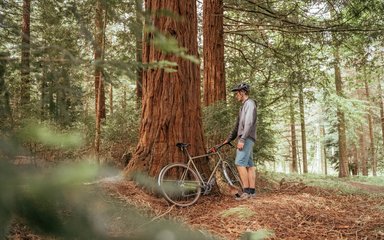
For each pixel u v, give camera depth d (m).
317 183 8.21
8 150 0.60
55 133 0.67
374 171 24.27
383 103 22.91
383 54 10.62
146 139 5.04
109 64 0.96
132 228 0.73
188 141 5.15
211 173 5.27
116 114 7.79
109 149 6.87
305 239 3.53
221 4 8.73
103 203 0.68
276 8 10.26
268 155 7.91
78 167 0.60
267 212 4.27
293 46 10.16
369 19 8.98
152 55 4.98
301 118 17.66
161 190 4.41
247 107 5.50
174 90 5.12
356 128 23.58
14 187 0.56
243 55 10.81
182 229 0.78
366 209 4.91
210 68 8.50
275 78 11.34
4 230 0.59
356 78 14.65
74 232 0.60
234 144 7.00
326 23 9.18
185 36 5.12
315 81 10.83
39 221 0.57
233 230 3.58
